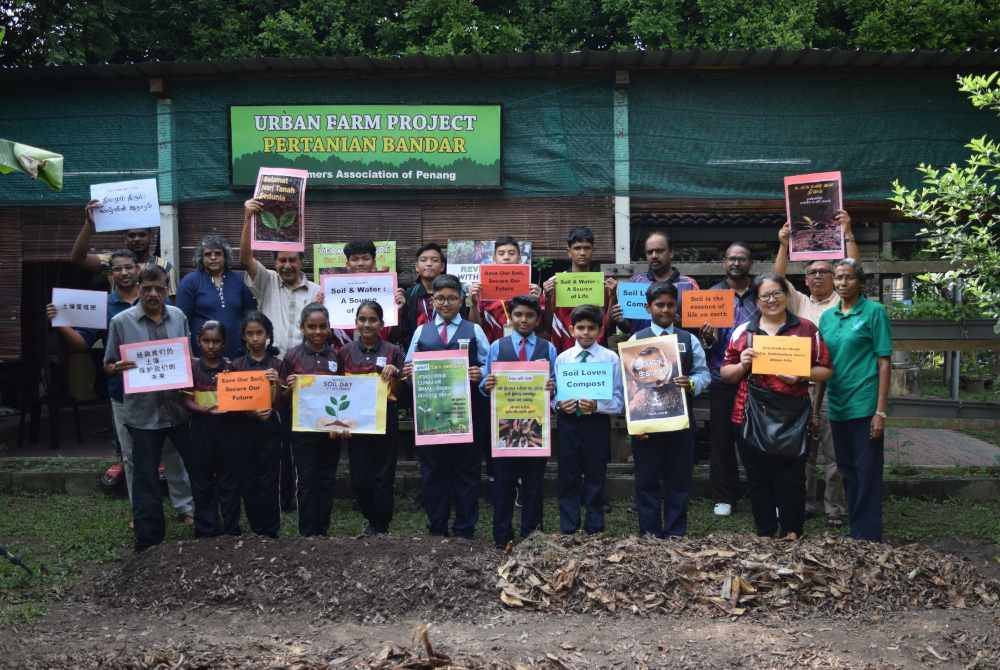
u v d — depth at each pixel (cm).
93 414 1307
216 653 465
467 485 665
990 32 1462
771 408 624
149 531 638
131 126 890
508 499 650
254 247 721
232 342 720
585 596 537
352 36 1516
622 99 878
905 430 1108
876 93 880
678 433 641
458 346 667
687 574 549
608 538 600
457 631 503
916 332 827
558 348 732
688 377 638
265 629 508
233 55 1481
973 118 880
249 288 748
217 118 884
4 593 563
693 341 650
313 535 652
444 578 549
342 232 887
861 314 642
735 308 747
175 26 1503
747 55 836
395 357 670
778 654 466
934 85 880
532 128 881
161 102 885
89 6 1286
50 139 893
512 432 640
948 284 709
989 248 696
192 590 546
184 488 736
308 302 752
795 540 595
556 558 565
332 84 880
